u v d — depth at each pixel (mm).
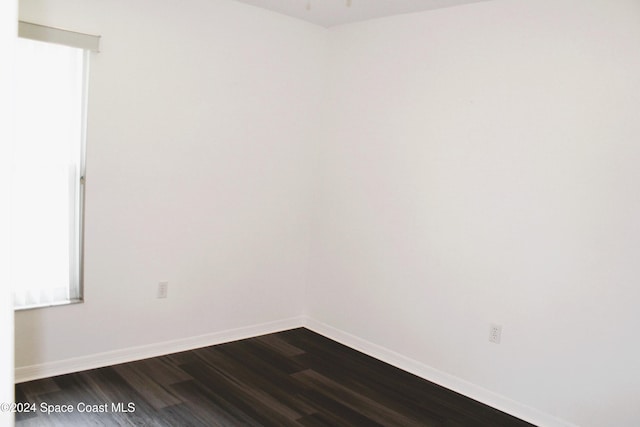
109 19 2867
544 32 2711
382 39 3502
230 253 3600
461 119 3080
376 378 3256
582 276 2607
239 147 3529
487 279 2986
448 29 3129
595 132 2547
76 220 2924
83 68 2834
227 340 3682
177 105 3195
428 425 2705
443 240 3193
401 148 3410
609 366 2531
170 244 3289
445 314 3197
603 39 2510
